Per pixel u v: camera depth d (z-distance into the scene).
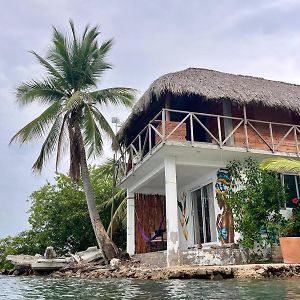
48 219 22.08
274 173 11.30
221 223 11.19
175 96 11.47
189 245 13.25
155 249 14.57
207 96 10.38
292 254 8.85
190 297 4.60
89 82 15.54
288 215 11.10
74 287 7.03
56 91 15.14
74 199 21.66
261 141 11.87
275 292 4.88
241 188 11.13
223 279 7.06
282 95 12.02
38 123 14.31
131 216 14.66
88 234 21.53
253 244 10.19
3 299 5.28
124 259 12.88
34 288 7.24
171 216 10.19
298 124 12.71
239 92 11.02
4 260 21.86
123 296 5.05
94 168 22.69
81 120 14.71
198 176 12.68
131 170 13.15
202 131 13.19
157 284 6.52
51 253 15.02
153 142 13.93
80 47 15.19
